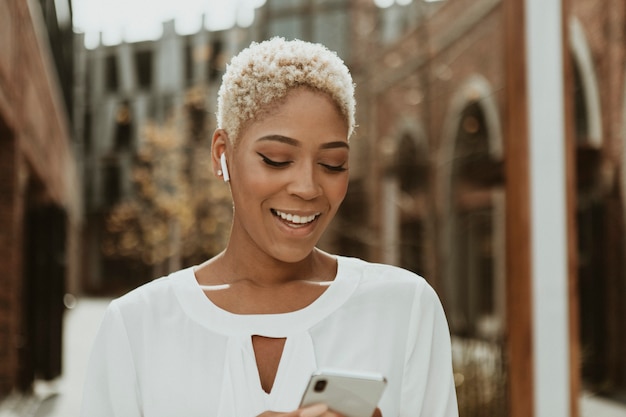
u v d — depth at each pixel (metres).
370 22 14.61
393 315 1.26
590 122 8.13
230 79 1.22
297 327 1.22
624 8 7.64
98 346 1.27
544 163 3.51
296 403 1.18
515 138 3.53
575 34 8.29
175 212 23.91
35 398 7.48
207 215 23.73
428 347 1.28
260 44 1.21
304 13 16.75
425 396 1.30
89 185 32.44
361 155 14.52
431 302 1.30
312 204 1.18
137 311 1.25
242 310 1.25
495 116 10.86
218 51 29.55
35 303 8.05
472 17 11.30
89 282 32.00
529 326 3.45
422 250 13.51
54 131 12.88
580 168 8.30
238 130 1.21
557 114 3.52
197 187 23.72
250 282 1.26
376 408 1.20
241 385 1.18
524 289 3.47
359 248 15.13
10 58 6.33
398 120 13.76
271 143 1.16
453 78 12.15
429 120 12.95
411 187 13.88
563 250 3.48
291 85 1.17
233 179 1.23
